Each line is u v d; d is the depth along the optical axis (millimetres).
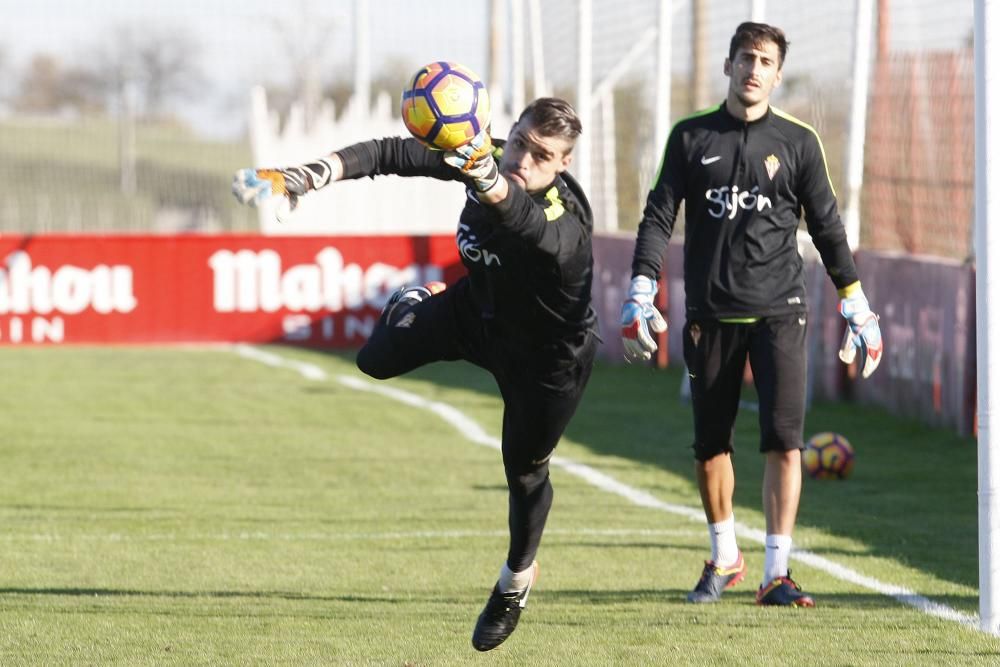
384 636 17750
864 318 19797
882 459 34531
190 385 48844
